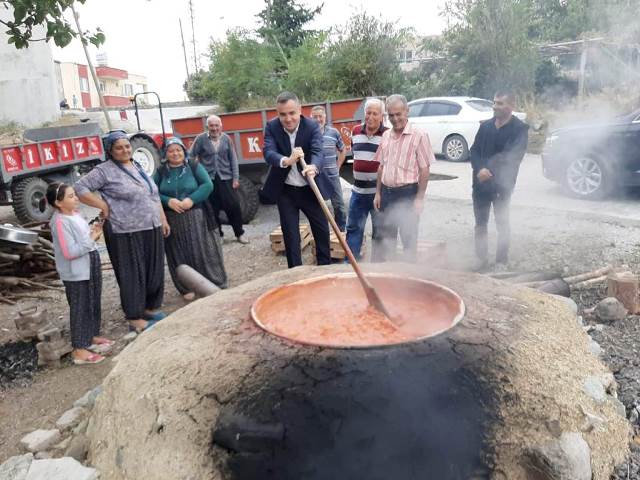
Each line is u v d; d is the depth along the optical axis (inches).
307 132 172.6
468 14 675.4
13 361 166.9
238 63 838.5
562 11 746.2
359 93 751.1
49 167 356.8
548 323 102.6
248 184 328.5
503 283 125.2
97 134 424.8
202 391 83.4
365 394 77.9
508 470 76.7
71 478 84.7
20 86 685.3
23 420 134.4
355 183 197.2
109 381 98.7
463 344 88.4
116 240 171.2
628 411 104.7
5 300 225.1
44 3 164.7
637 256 207.8
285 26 960.9
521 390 82.4
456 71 706.2
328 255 187.0
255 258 260.1
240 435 76.3
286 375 82.4
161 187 199.0
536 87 666.2
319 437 75.4
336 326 101.4
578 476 76.0
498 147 193.5
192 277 151.1
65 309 216.2
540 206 302.7
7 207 461.1
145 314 187.2
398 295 116.8
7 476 87.7
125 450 83.4
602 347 133.3
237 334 97.2
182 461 77.5
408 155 172.4
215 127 265.3
